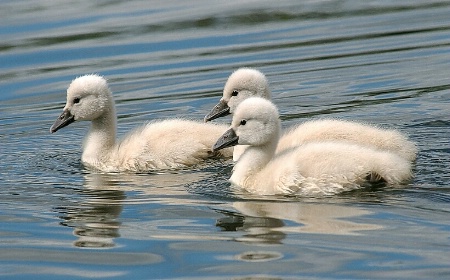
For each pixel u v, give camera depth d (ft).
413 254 37.29
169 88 67.87
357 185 44.78
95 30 82.02
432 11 85.25
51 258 38.86
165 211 44.14
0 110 65.10
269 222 41.68
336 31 80.48
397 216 41.37
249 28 82.23
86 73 71.51
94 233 41.55
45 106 65.51
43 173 52.24
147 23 83.87
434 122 57.93
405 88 65.36
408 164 46.06
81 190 48.49
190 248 39.14
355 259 37.09
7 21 85.30
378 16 84.69
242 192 46.78
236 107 51.83
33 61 74.90
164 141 53.11
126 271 37.27
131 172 52.54
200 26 82.79
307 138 50.01
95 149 54.49
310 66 71.51
